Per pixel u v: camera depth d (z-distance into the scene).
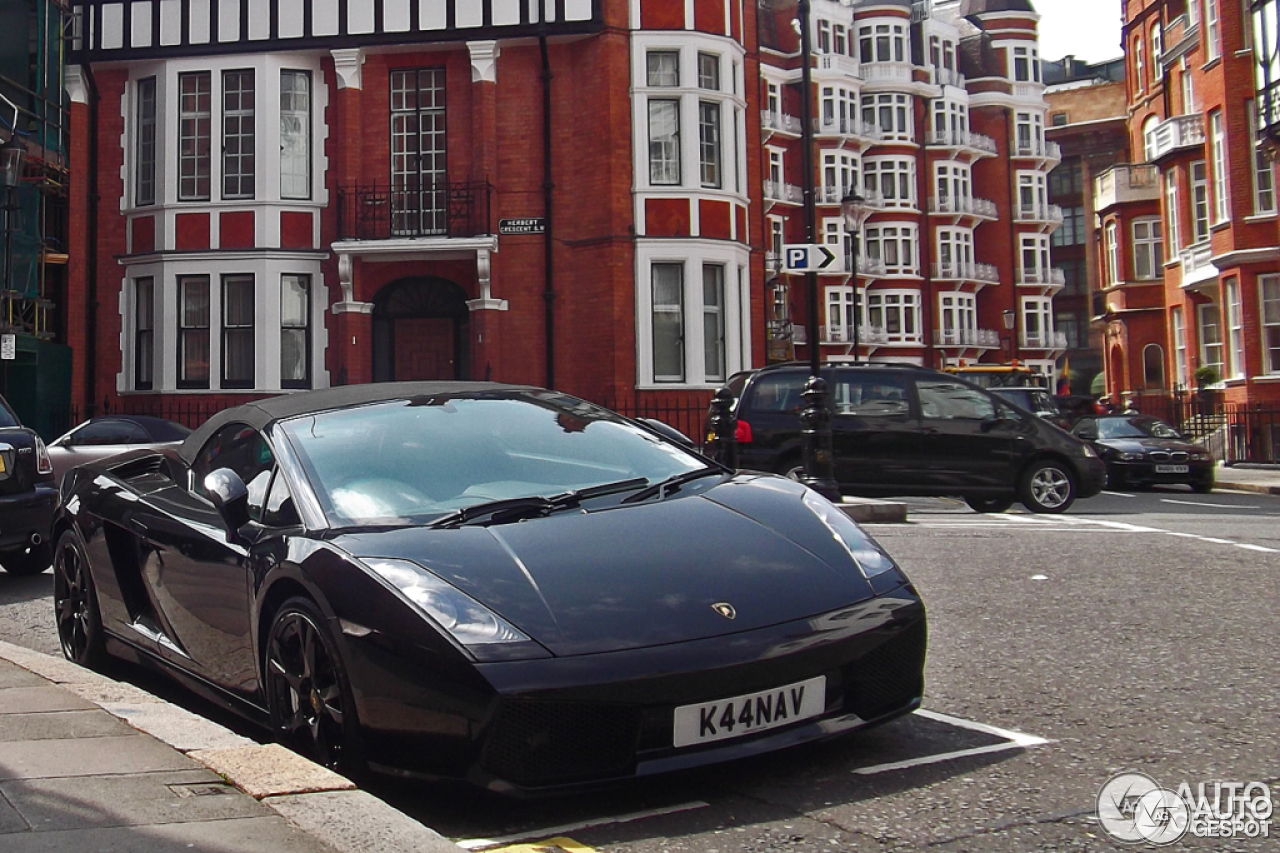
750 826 3.41
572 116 24.33
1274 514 14.22
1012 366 30.17
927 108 57.28
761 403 14.15
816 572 3.98
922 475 14.14
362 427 4.79
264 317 23.95
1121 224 42.25
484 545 3.89
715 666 3.52
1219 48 30.53
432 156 24.27
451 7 24.00
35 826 3.08
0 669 5.24
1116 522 12.41
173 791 3.38
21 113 22.11
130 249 24.75
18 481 9.07
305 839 2.99
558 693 3.36
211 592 4.62
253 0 24.23
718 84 24.78
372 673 3.59
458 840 3.38
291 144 24.47
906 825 3.38
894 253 55.69
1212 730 4.32
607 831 3.41
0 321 21.22
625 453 4.92
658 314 24.09
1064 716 4.55
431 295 24.70
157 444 15.09
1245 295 29.80
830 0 55.31
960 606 7.04
